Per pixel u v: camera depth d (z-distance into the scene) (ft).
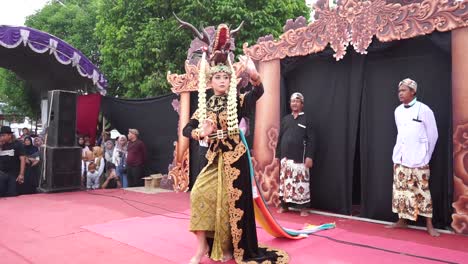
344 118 17.40
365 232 14.14
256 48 20.13
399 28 14.89
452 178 14.15
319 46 17.38
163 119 29.17
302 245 11.96
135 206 19.06
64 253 11.06
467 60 13.61
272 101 19.57
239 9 31.89
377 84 16.49
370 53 16.69
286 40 18.75
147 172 29.84
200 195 10.09
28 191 26.00
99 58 47.37
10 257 10.73
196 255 10.06
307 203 17.26
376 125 16.42
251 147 21.42
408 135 13.96
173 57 34.14
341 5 16.51
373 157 16.44
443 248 11.68
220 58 10.47
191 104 25.38
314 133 17.44
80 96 33.53
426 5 14.26
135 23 35.14
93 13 47.37
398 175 14.35
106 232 13.44
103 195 22.86
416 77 15.47
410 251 11.35
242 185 10.27
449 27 13.75
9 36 27.84
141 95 36.47
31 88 43.16
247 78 20.11
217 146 10.39
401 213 14.23
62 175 24.17
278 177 19.25
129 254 10.91
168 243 12.00
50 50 30.25
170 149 28.50
